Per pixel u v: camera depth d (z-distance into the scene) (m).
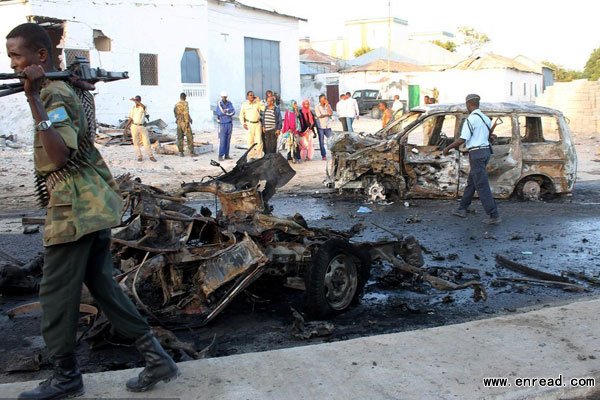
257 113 16.89
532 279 6.46
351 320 5.30
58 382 3.32
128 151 18.80
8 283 6.02
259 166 6.25
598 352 4.13
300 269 5.41
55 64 3.33
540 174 11.30
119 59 23.95
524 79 51.78
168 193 5.93
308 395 3.51
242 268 4.76
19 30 2.98
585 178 14.33
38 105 2.83
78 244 3.07
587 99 28.56
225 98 17.44
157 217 5.25
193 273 5.00
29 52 2.99
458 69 46.53
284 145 17.27
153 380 3.42
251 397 3.47
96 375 3.71
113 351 4.59
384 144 11.11
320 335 4.86
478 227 9.15
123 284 4.58
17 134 20.30
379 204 11.11
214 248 4.96
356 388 3.60
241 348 4.64
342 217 9.95
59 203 3.02
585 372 3.83
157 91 25.53
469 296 5.99
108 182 3.28
